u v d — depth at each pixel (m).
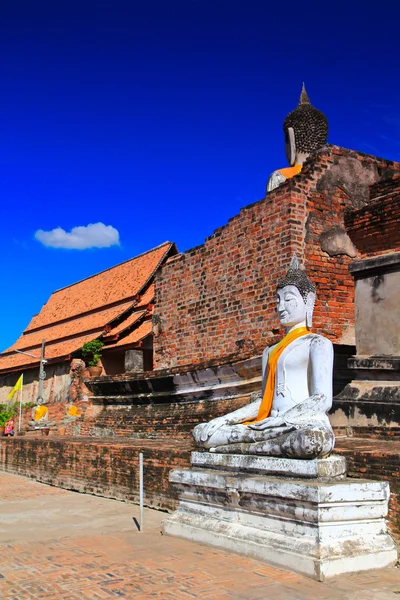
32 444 15.28
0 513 10.36
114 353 28.55
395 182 11.20
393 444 8.59
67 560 7.04
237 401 11.89
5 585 6.13
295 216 13.34
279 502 6.68
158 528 8.73
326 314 13.30
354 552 6.23
